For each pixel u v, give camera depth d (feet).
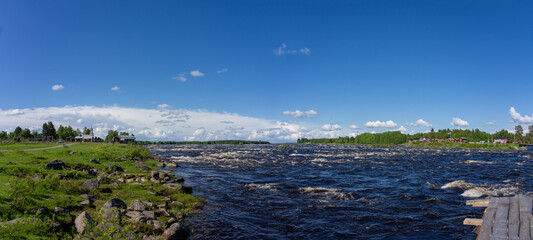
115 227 42.60
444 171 142.92
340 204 72.84
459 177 121.70
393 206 71.10
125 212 53.11
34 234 37.73
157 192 73.46
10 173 68.28
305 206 70.74
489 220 36.04
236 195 81.87
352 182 106.63
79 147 202.80
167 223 52.47
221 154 261.24
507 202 40.96
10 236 35.01
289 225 57.00
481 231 33.86
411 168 155.43
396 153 309.63
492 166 171.94
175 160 193.06
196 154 264.31
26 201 46.21
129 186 76.13
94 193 63.21
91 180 68.03
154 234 46.93
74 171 79.15
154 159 179.63
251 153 280.92
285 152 310.45
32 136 433.48
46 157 103.50
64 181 63.16
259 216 62.28
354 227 56.18
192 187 91.76
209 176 117.39
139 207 55.77
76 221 44.98
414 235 51.93
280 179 112.16
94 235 41.37
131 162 135.23
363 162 190.19
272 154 268.41
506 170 150.00
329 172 135.33
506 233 31.86
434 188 94.63
